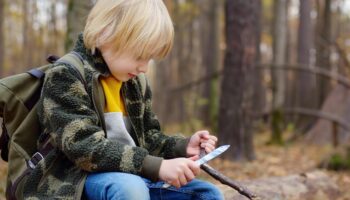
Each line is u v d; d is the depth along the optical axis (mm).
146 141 2252
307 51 15570
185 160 1812
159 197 2150
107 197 1769
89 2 5434
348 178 5480
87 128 1810
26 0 20172
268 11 27281
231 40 6594
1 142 2092
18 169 1958
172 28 1974
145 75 2264
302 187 4098
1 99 1985
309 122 11969
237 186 1919
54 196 1818
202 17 22984
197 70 24875
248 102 6684
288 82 20203
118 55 1922
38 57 20172
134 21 1875
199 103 16688
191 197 2115
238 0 6508
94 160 1783
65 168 1898
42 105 1906
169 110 18688
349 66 10742
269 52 27719
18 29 23719
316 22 18156
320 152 8281
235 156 6559
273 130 9562
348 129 8422
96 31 1921
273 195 3754
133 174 1810
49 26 19641
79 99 1868
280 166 6535
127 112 2084
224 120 6656
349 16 24500
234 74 6594
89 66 1948
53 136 1844
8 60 23109
